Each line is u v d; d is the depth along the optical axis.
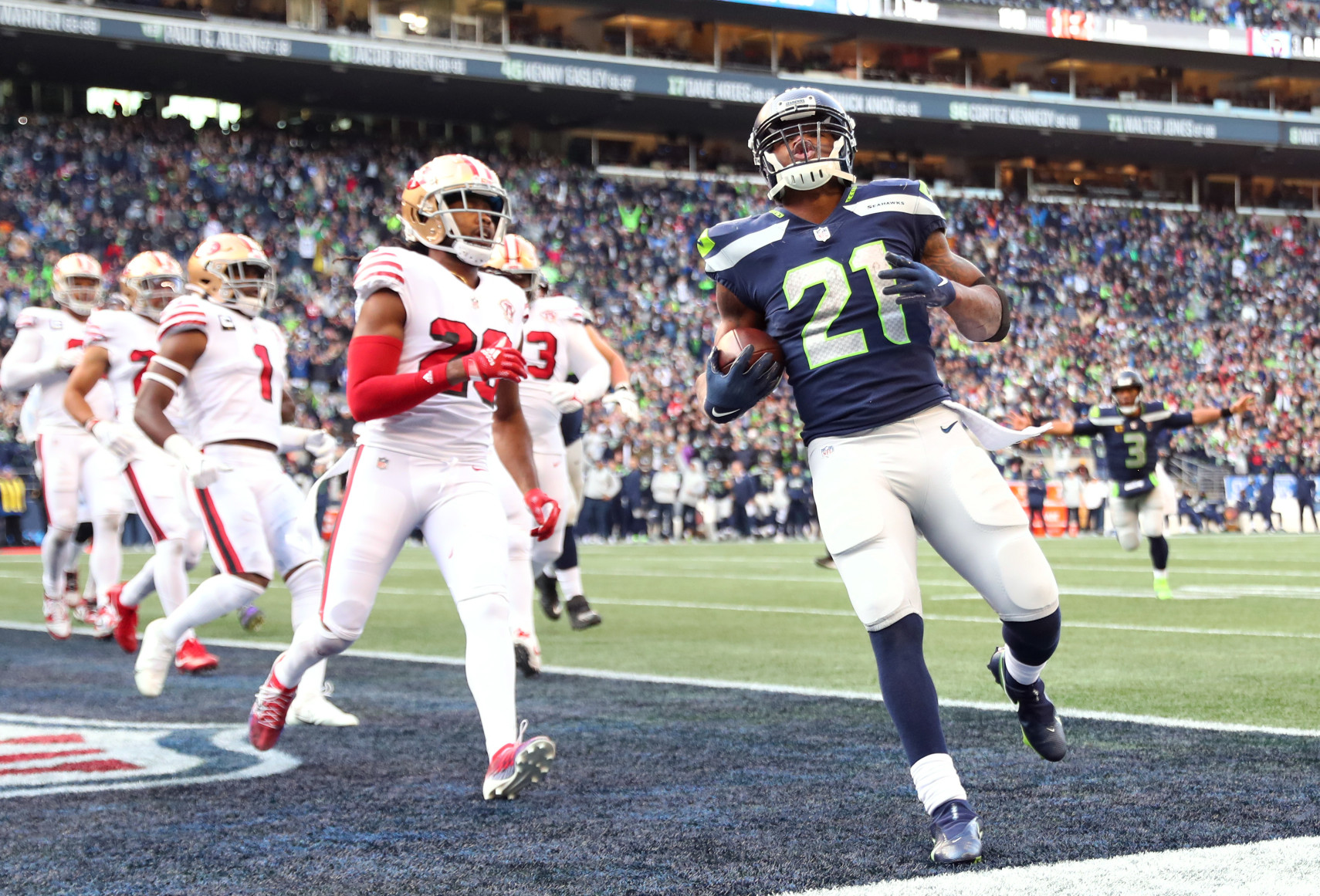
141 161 41.47
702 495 37.53
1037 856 4.66
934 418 5.12
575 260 46.25
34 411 13.69
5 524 32.47
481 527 6.00
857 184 5.30
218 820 5.54
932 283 4.87
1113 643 11.22
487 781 5.57
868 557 5.00
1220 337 51.47
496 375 5.52
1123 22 53.69
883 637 4.98
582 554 28.95
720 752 6.83
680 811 5.53
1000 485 5.11
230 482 8.47
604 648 11.52
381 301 5.81
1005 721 7.50
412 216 6.10
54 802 5.91
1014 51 54.81
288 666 6.48
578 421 12.71
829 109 5.23
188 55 41.66
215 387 8.54
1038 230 54.09
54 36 39.56
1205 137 55.00
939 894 4.21
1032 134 54.81
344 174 44.78
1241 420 47.03
